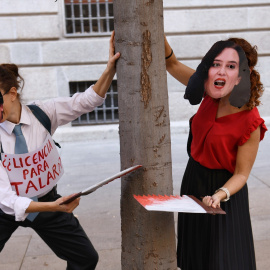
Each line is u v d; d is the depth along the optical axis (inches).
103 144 306.3
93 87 86.0
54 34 318.3
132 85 75.2
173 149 281.6
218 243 87.7
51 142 85.0
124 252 84.7
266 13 330.3
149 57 74.0
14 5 311.7
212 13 327.3
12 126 79.8
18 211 77.4
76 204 78.5
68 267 97.5
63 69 323.3
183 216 95.9
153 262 81.8
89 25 333.4
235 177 81.3
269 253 137.3
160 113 76.3
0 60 318.0
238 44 79.1
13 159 79.2
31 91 323.9
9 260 139.8
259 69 337.7
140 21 73.0
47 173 83.4
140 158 77.3
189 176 92.8
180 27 327.3
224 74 77.0
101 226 164.4
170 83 333.1
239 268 89.1
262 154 261.7
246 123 80.6
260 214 169.8
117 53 76.3
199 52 331.0
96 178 225.1
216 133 83.6
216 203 74.8
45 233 90.2
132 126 76.7
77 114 88.3
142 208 79.7
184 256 96.4
